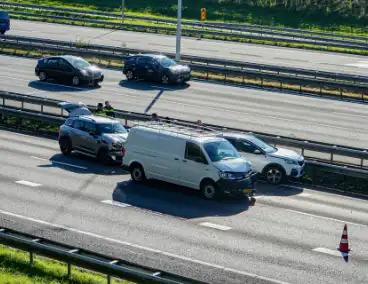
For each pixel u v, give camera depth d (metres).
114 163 31.41
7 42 59.09
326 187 29.28
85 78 47.53
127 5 96.81
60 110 40.88
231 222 24.16
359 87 46.59
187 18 91.69
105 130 31.84
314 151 33.56
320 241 22.55
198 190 27.81
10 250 20.81
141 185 28.30
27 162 31.22
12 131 37.25
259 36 68.50
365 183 28.98
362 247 22.09
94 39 66.75
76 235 22.27
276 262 20.56
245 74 50.25
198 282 16.44
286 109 43.19
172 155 27.34
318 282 19.14
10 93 39.75
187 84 49.97
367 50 65.31
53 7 84.31
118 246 21.39
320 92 48.03
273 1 94.00
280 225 24.03
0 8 85.38
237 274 19.36
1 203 25.39
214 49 63.47
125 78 51.31
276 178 29.20
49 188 27.52
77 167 30.81
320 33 72.62
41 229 22.70
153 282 16.59
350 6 89.81
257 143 29.83
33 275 18.62
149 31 73.44
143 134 28.22
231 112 41.78
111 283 18.55
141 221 23.95
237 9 93.38
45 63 48.62
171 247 21.50
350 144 35.50
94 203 25.80
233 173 26.22
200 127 32.47
